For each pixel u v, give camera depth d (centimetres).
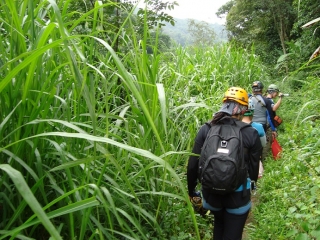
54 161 186
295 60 1348
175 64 639
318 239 195
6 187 161
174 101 388
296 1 1363
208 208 260
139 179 258
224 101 266
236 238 247
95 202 128
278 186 391
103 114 194
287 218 290
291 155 433
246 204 246
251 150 248
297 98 789
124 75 128
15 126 156
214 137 243
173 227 275
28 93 152
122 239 229
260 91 574
